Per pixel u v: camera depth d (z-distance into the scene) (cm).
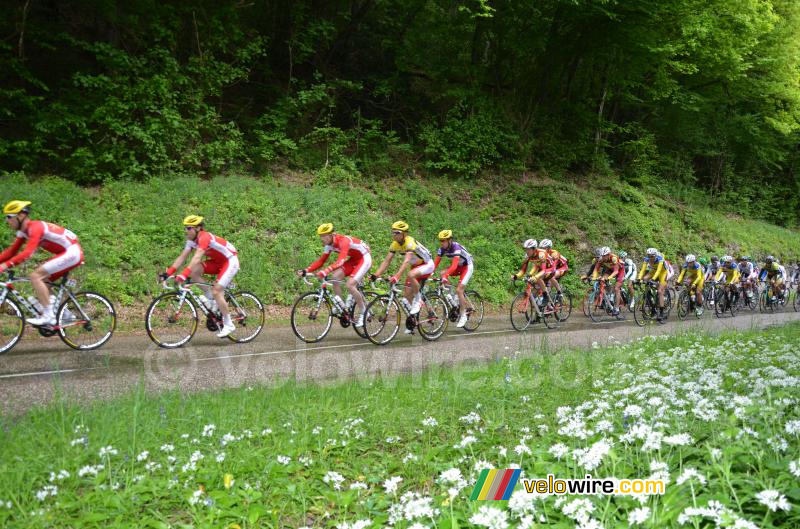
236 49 1573
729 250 2392
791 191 3325
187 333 844
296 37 1745
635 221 2122
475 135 1931
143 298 1030
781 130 2633
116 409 463
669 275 1423
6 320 721
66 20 1429
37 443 387
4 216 1041
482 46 2108
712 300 1705
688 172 2686
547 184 2050
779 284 1852
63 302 755
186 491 335
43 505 313
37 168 1270
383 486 365
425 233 1585
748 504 281
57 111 1255
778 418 375
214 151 1471
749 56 2380
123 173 1300
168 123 1366
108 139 1336
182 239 1191
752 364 666
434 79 2003
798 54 2395
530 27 2009
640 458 356
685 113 2572
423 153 1920
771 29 2180
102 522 307
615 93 2352
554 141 2219
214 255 848
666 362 682
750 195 3038
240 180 1440
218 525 304
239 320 888
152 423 433
